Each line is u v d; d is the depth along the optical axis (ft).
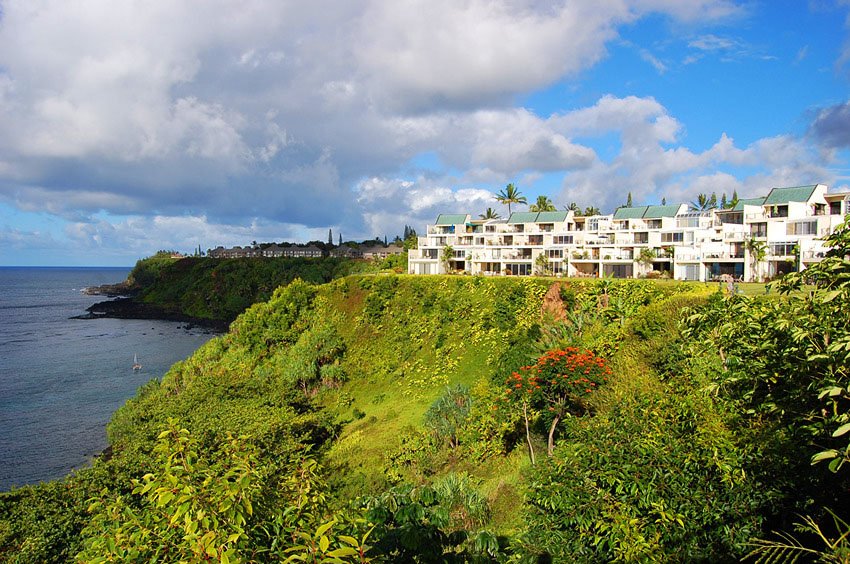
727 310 40.91
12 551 65.87
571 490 39.24
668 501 36.42
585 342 100.48
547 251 260.62
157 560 22.11
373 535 26.27
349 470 98.22
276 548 21.95
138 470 82.84
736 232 201.87
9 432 151.74
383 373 163.22
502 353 131.75
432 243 317.01
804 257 178.70
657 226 262.47
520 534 43.21
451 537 27.58
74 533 69.21
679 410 43.24
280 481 28.50
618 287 148.87
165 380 179.42
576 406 73.56
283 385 145.59
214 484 23.54
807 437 30.42
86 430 153.69
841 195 210.18
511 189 371.76
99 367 235.61
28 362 245.65
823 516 31.48
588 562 37.22
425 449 95.50
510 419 84.58
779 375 32.50
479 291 180.65
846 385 24.86
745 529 33.12
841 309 26.96
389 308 194.49
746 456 35.88
